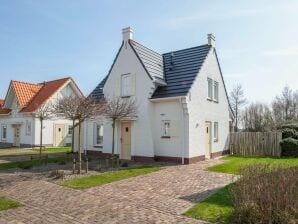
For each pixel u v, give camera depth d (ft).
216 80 69.67
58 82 109.19
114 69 64.54
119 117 53.88
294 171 25.76
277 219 19.98
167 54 70.54
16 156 69.21
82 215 24.18
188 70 60.85
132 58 61.26
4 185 35.96
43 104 90.07
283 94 173.27
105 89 66.28
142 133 58.75
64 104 46.24
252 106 174.81
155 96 57.52
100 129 68.90
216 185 34.78
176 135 55.62
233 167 48.85
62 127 105.19
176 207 26.22
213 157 66.54
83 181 37.68
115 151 63.10
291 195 20.97
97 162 56.85
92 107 46.93
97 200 28.73
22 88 109.81
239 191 23.99
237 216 21.97
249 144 74.38
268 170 26.25
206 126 63.77
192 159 55.57
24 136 103.50
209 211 24.62
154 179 38.86
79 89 109.40
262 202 20.98
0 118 120.67
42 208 26.25
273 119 148.66
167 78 61.46
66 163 55.06
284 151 68.95
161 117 57.98
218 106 70.59
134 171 45.24
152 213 24.56
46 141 100.27
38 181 38.09
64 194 31.17
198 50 66.23
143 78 59.00
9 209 26.04
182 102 54.24
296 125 73.26
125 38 63.00
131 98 60.59
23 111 103.09
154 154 58.08
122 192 31.91
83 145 71.82
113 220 22.90
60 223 22.39
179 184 35.65
